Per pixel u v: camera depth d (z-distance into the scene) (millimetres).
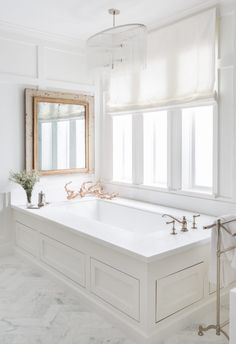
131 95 4012
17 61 3838
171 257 2281
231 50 3045
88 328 2383
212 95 3119
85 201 4133
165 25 3613
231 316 1873
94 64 2850
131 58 2678
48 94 4055
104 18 3562
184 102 3375
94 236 2570
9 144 3855
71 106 4285
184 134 3561
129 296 2312
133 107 3980
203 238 2512
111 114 4332
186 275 2398
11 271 3428
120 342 2217
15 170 3916
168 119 3627
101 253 2545
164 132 3936
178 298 2367
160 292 2230
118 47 2732
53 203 4004
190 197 3465
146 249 2254
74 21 3646
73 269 2924
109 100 4371
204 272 2535
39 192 4012
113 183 4438
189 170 3600
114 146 4457
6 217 3904
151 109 3748
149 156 4062
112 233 2666
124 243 2391
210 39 3129
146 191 3973
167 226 3219
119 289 2402
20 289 3010
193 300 2465
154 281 2186
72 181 4371
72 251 2895
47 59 4070
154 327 2203
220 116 3156
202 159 3525
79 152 4391
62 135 4219
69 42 4215
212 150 3289
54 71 4133
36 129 3973
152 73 3723
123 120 4465
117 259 2387
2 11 3369
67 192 4227
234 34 3016
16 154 3914
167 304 2291
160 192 3791
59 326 2406
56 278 3123
